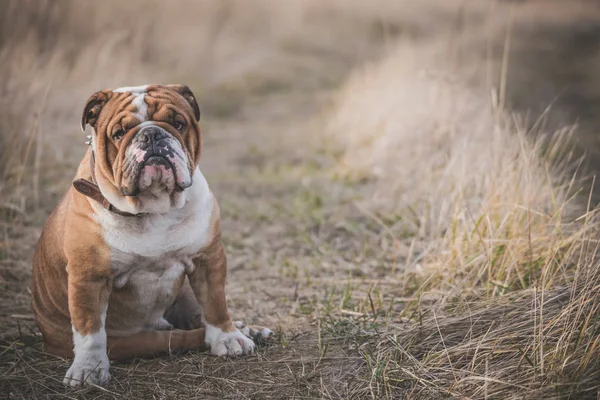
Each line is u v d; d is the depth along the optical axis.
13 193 9.92
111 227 5.67
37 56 14.53
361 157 12.07
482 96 12.49
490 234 7.27
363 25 25.14
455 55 14.16
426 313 6.64
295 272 8.26
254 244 9.30
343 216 10.00
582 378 5.00
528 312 5.80
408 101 12.30
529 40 22.38
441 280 7.38
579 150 11.38
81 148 11.99
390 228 9.36
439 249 7.95
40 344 6.66
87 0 17.95
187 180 5.48
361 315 6.86
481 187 8.38
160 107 5.63
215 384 5.77
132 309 6.14
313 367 5.94
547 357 5.27
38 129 10.90
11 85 11.52
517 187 7.82
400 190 10.26
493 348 5.49
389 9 27.06
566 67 19.47
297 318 7.04
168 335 6.29
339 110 14.77
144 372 6.02
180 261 6.02
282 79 19.52
